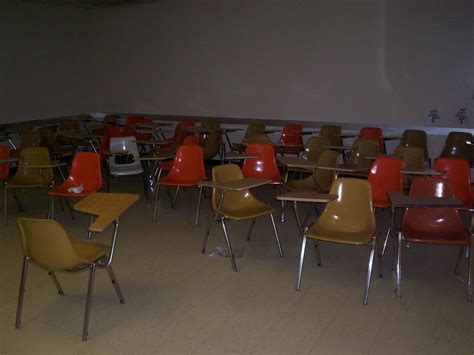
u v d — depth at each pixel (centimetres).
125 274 366
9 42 758
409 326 287
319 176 477
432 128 688
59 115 875
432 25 660
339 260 392
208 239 445
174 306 314
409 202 303
